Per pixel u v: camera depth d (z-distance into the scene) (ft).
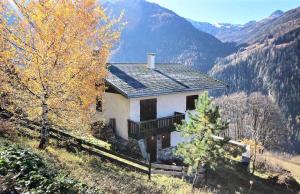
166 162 90.89
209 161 55.16
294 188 102.47
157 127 86.89
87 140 66.90
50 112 46.55
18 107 45.88
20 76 43.04
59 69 42.96
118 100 86.79
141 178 55.52
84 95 45.55
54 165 37.29
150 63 102.22
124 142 84.53
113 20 46.34
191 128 57.11
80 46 43.78
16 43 41.34
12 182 22.74
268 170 118.32
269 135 170.71
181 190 55.01
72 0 42.63
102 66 46.42
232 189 74.33
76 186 29.19
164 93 86.12
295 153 334.03
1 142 34.30
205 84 101.50
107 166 54.70
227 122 56.13
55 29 41.42
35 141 51.26
